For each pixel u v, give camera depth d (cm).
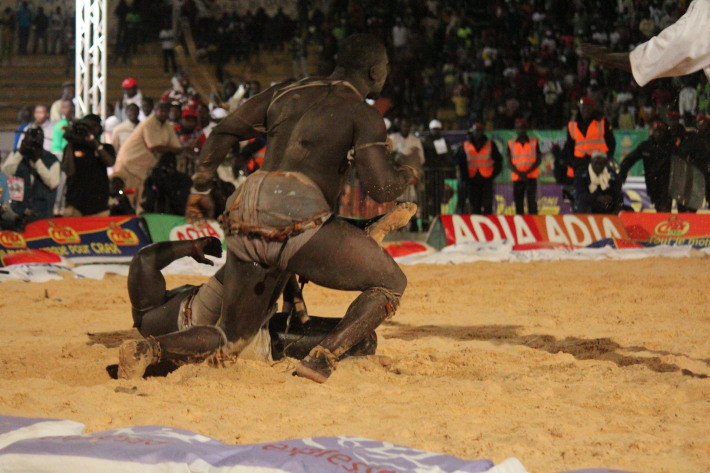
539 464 507
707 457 524
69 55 3994
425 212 2475
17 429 516
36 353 842
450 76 3616
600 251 1838
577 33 3806
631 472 459
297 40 3809
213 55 3788
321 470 444
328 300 1291
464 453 523
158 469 454
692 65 720
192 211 788
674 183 1515
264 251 709
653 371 766
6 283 1465
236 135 767
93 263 1762
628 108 3412
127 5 3888
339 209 2292
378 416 611
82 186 1875
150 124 2153
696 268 1628
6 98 3859
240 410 622
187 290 805
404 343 924
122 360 707
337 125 718
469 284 1461
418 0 3762
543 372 766
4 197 1853
